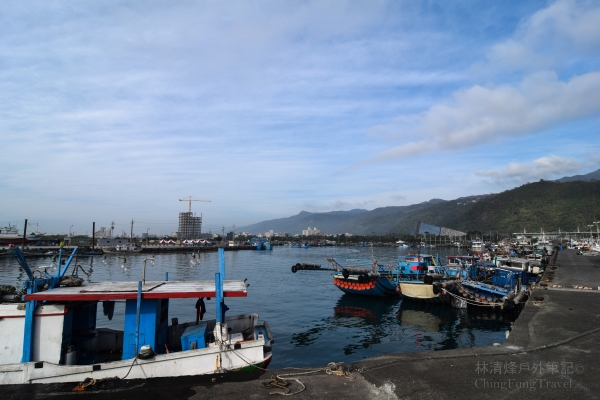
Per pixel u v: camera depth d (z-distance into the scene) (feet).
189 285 33.68
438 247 540.11
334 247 593.83
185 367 27.76
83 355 31.71
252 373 23.97
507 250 228.43
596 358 25.70
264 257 299.99
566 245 344.49
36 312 27.37
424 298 85.40
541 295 55.62
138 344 29.04
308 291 108.58
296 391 20.68
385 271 110.32
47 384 23.06
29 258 218.59
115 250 303.07
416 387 20.90
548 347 28.25
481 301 77.36
